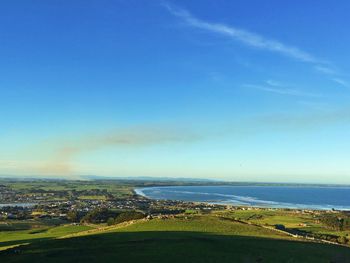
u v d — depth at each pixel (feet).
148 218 394.73
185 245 261.85
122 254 228.22
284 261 243.40
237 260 234.79
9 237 409.69
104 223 600.39
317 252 279.28
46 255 221.87
